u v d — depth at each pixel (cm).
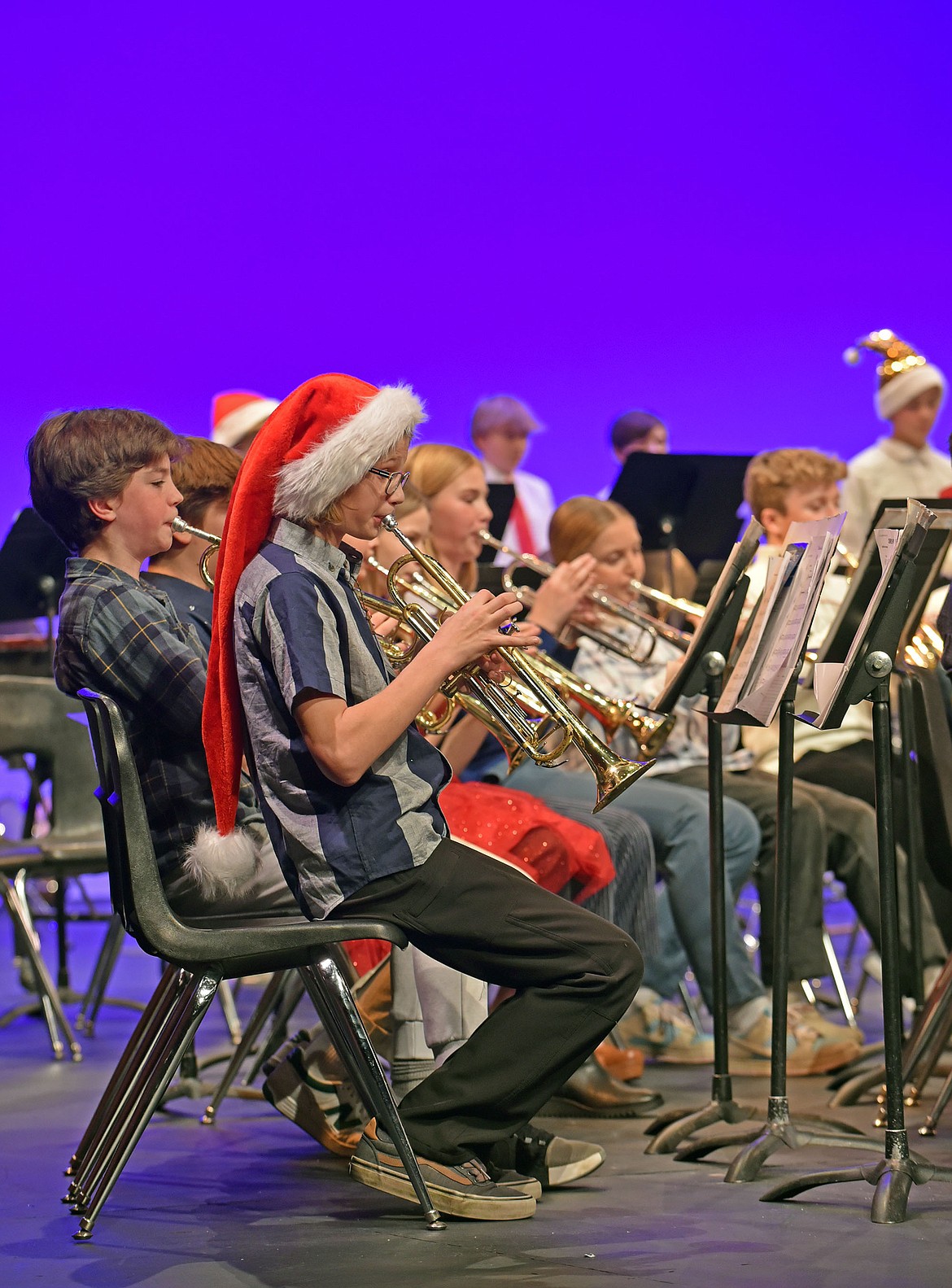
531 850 500
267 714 387
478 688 438
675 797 615
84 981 853
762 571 724
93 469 436
